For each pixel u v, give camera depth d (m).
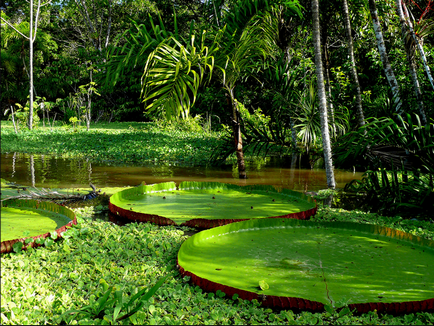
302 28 9.87
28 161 9.02
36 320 2.09
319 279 2.51
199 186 5.54
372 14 6.62
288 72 7.64
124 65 6.50
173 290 2.46
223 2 7.81
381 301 2.21
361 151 5.24
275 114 8.09
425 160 4.91
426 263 2.81
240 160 7.18
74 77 24.81
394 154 5.51
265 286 2.36
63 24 27.20
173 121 16.28
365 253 3.00
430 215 4.55
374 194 5.23
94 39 24.34
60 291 2.42
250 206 4.52
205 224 3.87
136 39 6.50
